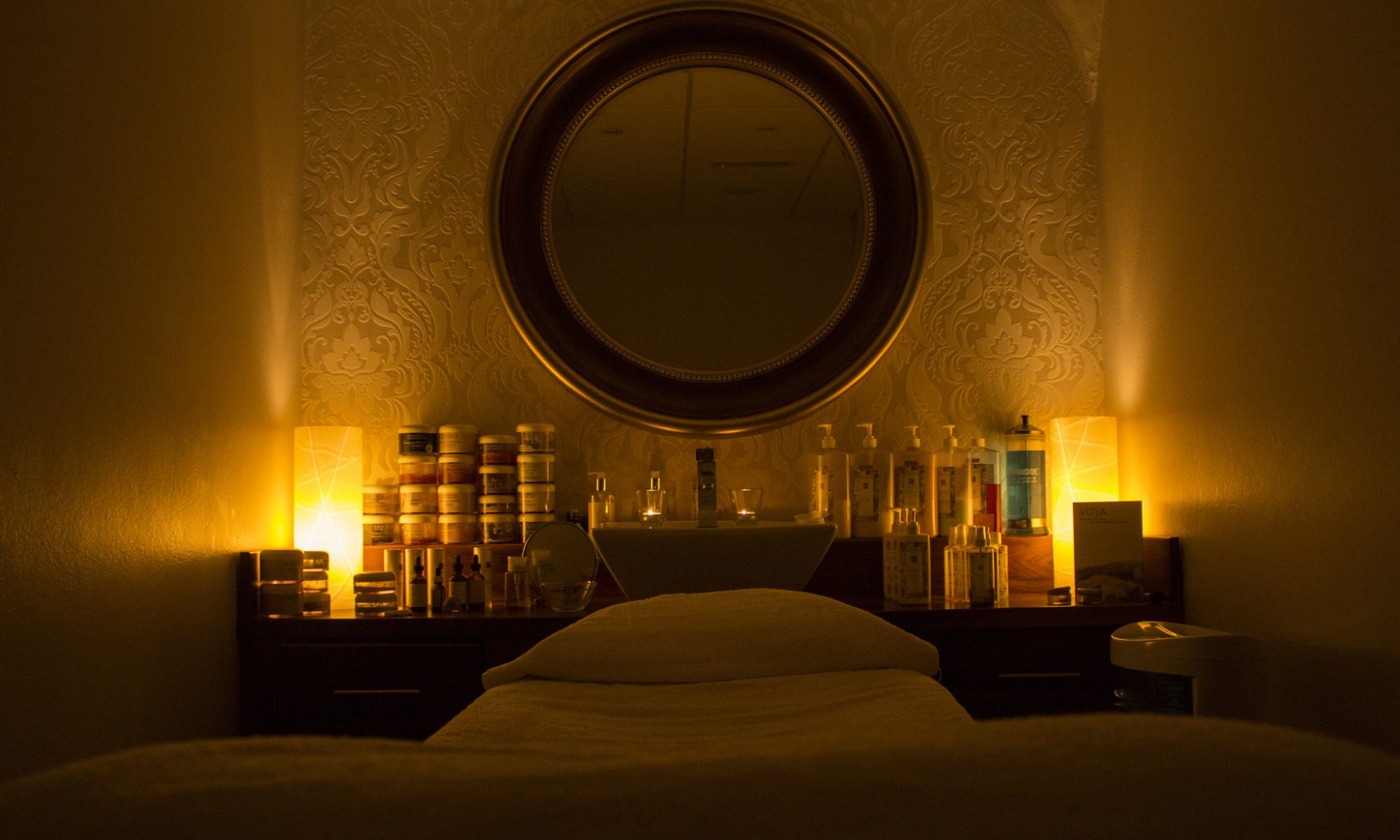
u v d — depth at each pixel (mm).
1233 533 1743
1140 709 1650
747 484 2211
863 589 2059
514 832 443
